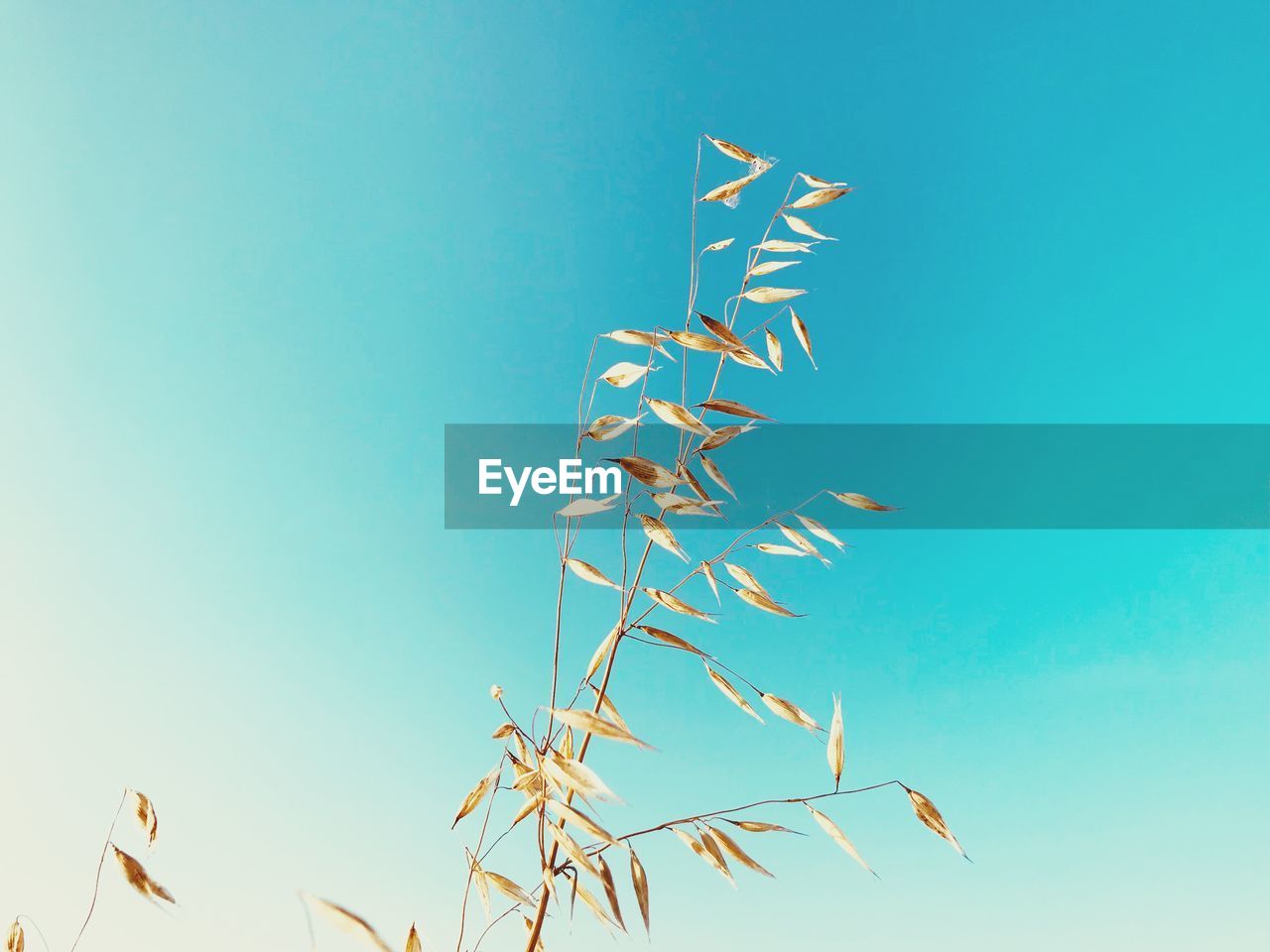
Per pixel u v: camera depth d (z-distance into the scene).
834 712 0.31
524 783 0.29
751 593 0.32
